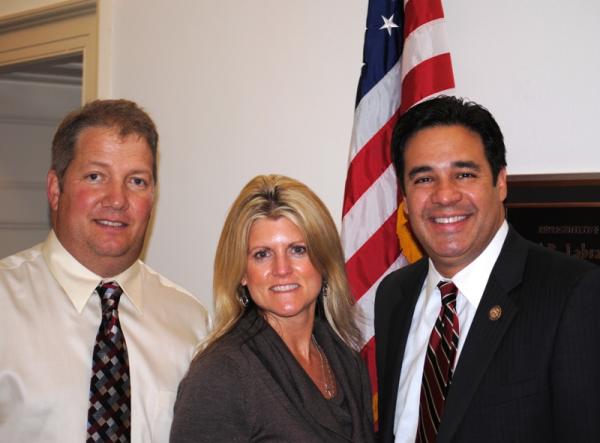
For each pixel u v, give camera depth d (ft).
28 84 13.12
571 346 5.08
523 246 5.79
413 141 5.73
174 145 9.92
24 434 5.74
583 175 6.84
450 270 5.90
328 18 8.52
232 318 6.14
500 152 5.72
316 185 8.64
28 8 11.44
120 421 5.93
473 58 7.48
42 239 13.26
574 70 6.95
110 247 6.01
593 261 6.79
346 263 7.62
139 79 10.26
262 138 9.09
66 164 6.05
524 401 5.19
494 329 5.43
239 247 6.07
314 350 6.51
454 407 5.41
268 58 9.02
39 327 5.95
